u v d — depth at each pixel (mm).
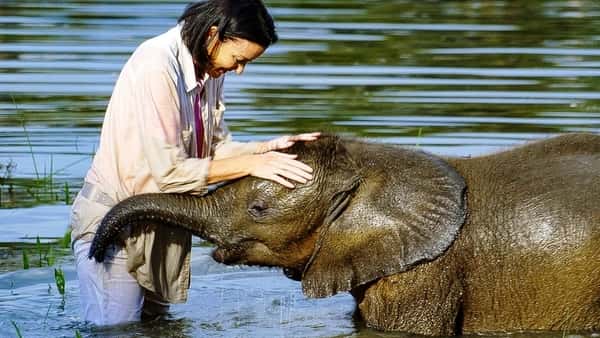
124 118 9656
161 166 9523
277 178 9602
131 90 9625
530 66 17781
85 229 9891
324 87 16609
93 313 10008
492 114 15312
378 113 15344
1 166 13875
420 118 15148
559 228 9641
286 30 20016
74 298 10680
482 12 21891
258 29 9406
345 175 9664
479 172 9922
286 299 10922
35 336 9773
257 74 17250
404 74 17344
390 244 9570
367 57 18344
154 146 9523
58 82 16891
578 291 9664
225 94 16203
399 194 9625
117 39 19234
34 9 21625
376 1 22844
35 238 12047
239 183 9750
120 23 20406
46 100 16141
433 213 9570
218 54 9555
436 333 9672
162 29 19969
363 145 9859
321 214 9656
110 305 9961
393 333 9750
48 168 13844
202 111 9953
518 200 9750
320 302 10828
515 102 15852
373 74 17344
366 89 16516
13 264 11430
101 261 9688
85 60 17984
